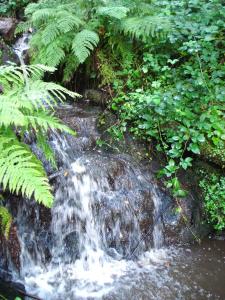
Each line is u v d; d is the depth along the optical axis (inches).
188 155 186.9
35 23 218.1
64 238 160.2
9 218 133.3
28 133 164.4
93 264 159.6
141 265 160.2
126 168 177.6
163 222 174.4
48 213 157.5
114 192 170.1
